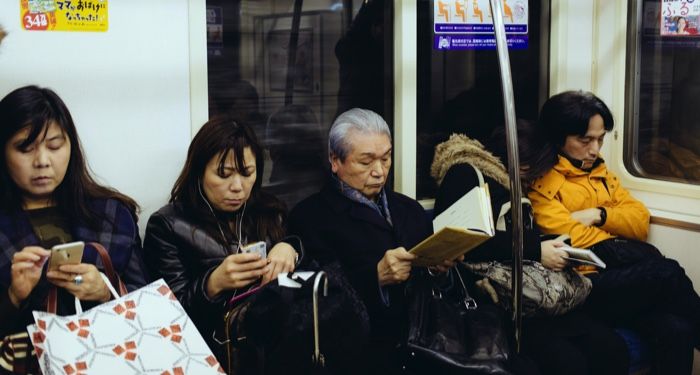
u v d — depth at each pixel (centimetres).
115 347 207
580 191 345
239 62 306
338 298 241
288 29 316
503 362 255
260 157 271
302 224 294
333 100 332
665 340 315
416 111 352
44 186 231
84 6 264
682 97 372
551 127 337
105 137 274
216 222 266
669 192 372
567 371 284
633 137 388
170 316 218
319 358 229
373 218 291
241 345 236
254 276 244
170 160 288
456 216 274
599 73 390
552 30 381
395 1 338
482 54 368
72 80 266
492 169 321
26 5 255
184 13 285
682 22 367
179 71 286
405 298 278
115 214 250
